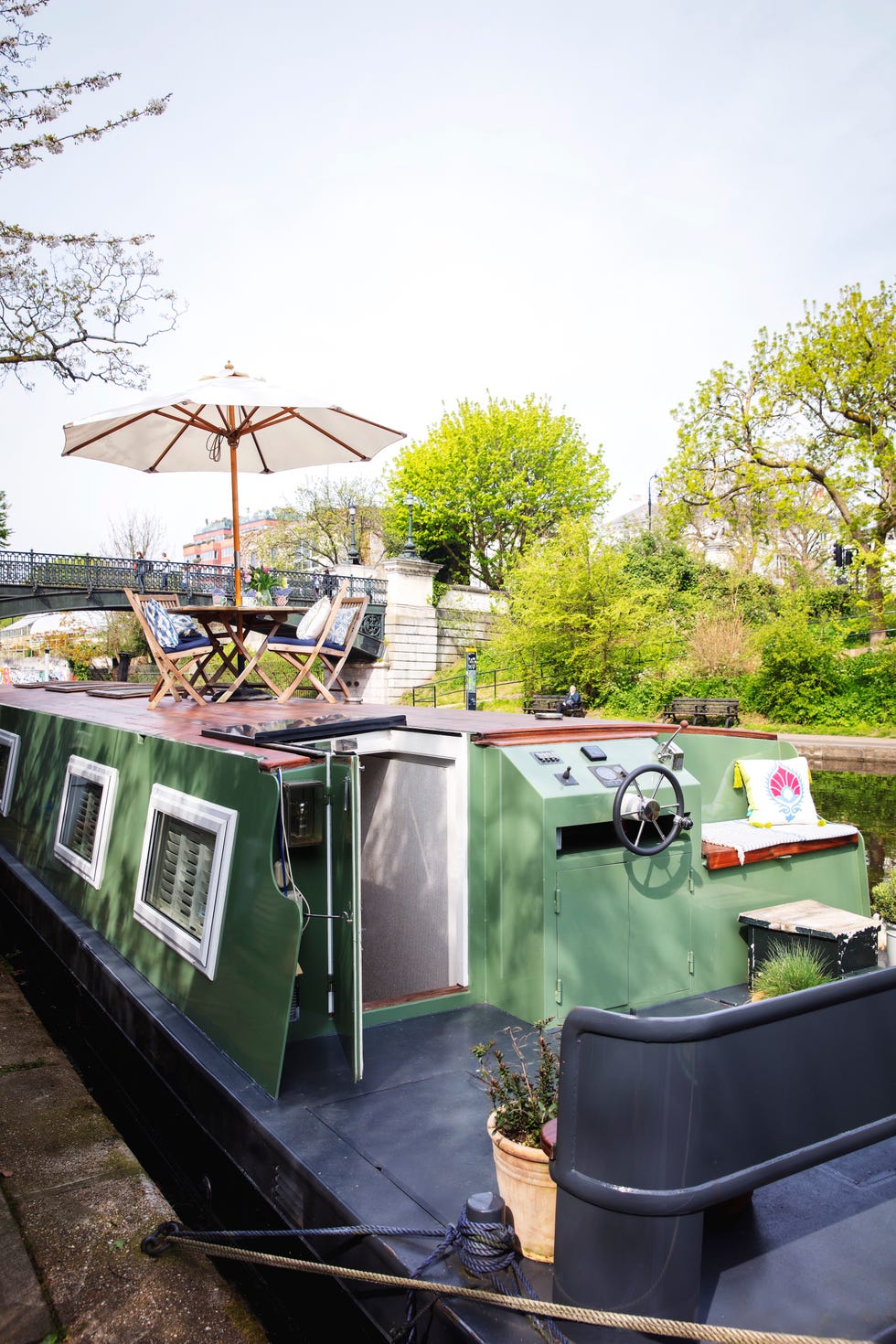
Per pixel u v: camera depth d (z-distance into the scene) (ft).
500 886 12.01
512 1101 7.84
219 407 21.97
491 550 125.59
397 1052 10.74
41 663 121.29
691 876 12.71
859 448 72.90
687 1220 6.03
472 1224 6.90
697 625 76.64
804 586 85.15
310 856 10.87
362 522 134.62
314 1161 8.46
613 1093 5.97
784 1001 6.27
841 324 71.20
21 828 21.45
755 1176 6.10
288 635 23.80
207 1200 10.41
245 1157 9.45
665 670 75.31
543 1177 7.09
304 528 135.44
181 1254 9.57
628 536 107.55
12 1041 15.08
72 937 15.67
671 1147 5.84
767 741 15.47
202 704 20.67
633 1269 6.02
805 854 13.98
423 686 101.91
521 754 11.99
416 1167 8.40
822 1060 6.54
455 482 120.26
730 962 13.17
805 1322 6.50
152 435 23.26
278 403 18.43
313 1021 10.88
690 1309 6.09
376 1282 7.11
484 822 12.33
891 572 71.41
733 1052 6.06
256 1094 9.76
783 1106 6.31
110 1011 13.65
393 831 14.19
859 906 14.62
